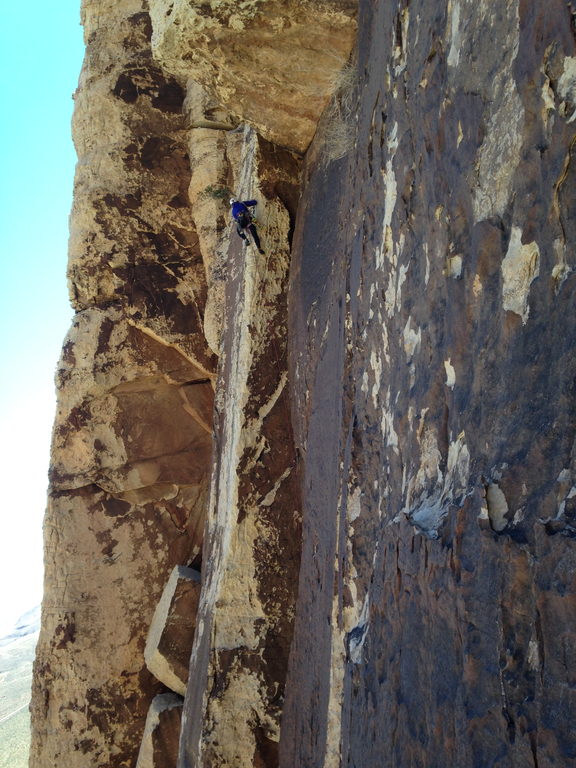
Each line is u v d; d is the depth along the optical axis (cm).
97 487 1435
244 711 902
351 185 770
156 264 1515
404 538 468
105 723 1339
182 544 1439
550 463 326
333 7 790
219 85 904
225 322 1174
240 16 792
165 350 1487
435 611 409
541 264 356
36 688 1358
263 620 938
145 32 1616
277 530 962
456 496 411
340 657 639
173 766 1223
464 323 436
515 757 317
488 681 344
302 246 989
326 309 854
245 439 983
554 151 348
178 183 1562
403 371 540
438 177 496
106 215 1516
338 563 655
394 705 453
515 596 333
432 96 514
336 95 889
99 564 1402
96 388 1441
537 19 369
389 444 559
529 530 331
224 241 1470
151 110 1580
